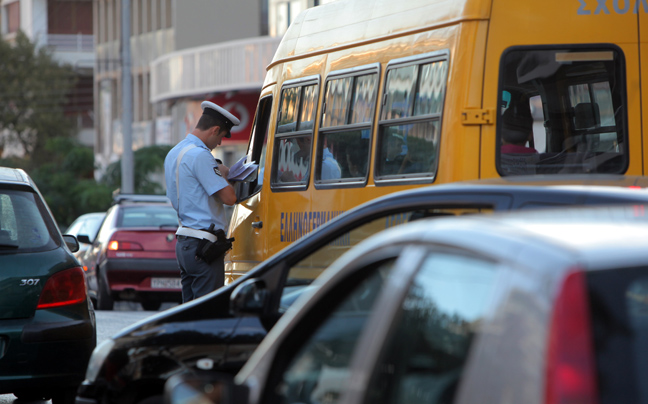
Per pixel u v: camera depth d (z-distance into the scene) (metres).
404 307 7.49
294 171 24.56
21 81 173.75
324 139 23.27
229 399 8.05
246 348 13.36
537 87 18.94
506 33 18.61
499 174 18.56
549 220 7.27
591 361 5.83
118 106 147.50
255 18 103.69
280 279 13.34
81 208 110.88
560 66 18.91
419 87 19.78
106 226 50.47
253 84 84.25
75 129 180.50
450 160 18.62
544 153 19.25
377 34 21.55
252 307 12.66
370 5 22.14
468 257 6.96
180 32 114.06
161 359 13.66
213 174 24.58
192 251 24.55
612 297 6.03
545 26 18.69
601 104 19.39
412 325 7.47
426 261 7.45
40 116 171.75
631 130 19.06
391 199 12.18
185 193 24.70
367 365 7.43
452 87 18.67
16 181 21.72
